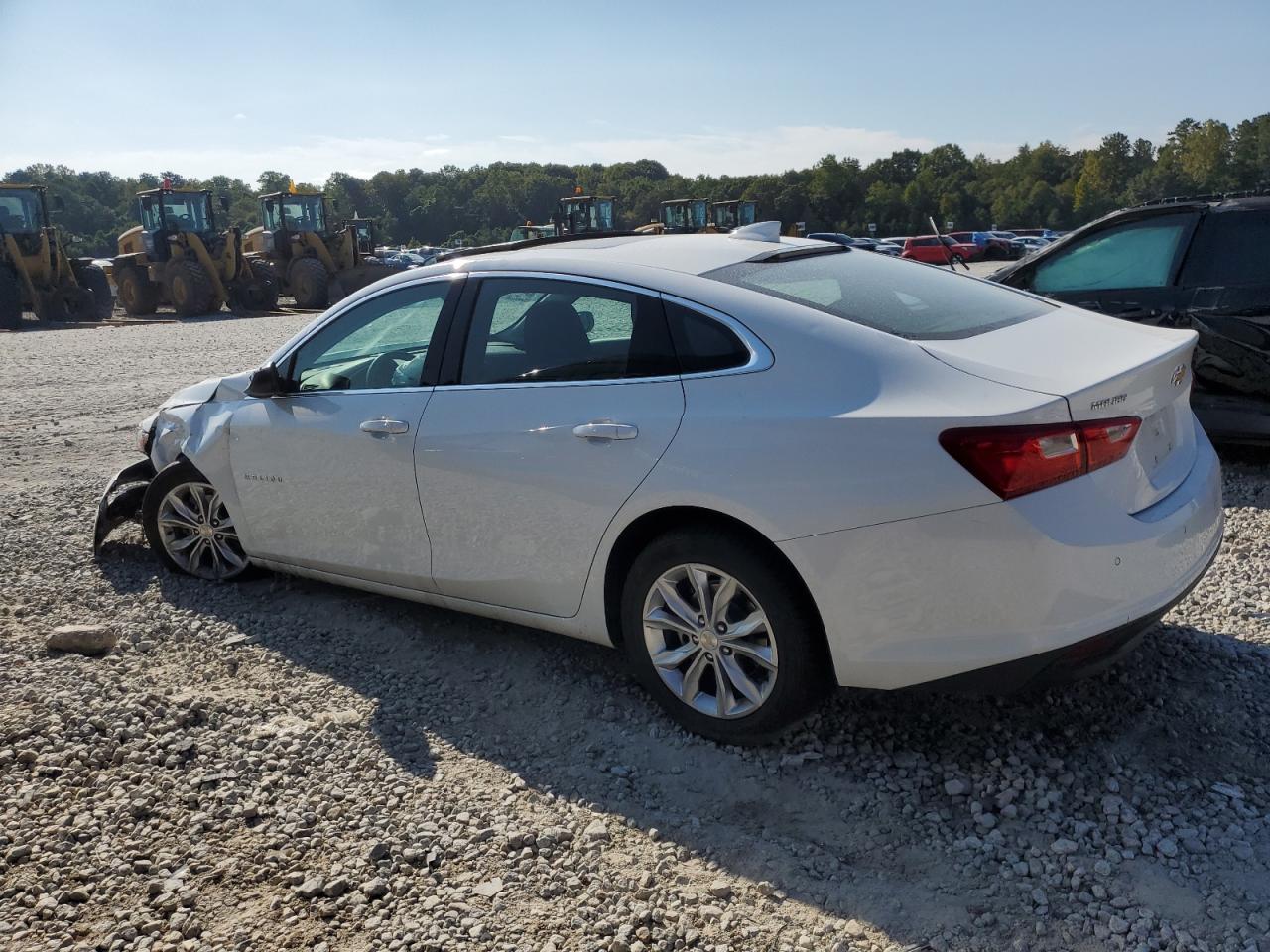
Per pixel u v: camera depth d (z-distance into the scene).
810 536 2.85
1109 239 6.20
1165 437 3.15
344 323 4.16
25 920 2.55
